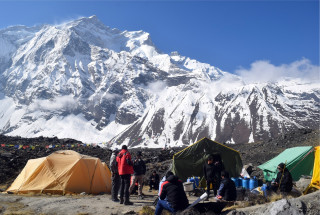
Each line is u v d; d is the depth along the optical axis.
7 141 44.88
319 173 17.05
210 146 23.70
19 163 32.09
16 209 15.51
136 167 18.92
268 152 48.53
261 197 15.66
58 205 16.23
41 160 22.72
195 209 12.62
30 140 47.41
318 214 10.87
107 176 24.34
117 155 17.81
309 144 48.66
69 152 23.83
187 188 21.27
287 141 52.88
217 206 12.95
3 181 28.36
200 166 23.59
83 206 15.86
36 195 20.31
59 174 22.00
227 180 14.44
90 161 23.17
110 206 16.02
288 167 25.17
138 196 19.83
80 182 22.05
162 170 32.97
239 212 12.08
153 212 14.00
